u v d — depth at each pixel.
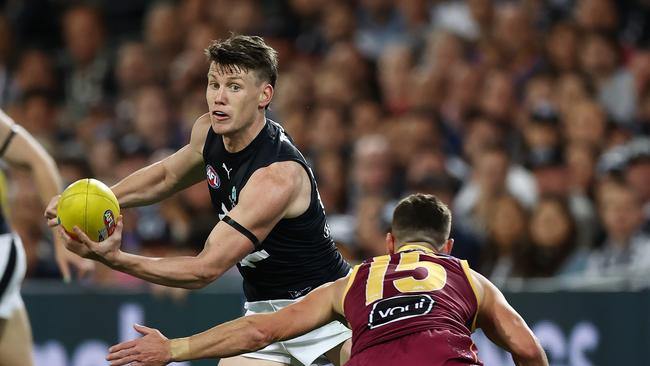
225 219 10.93
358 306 10.59
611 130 22.06
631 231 18.78
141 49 28.50
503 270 19.25
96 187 10.42
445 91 24.31
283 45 27.58
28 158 13.40
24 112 27.39
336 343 12.59
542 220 19.17
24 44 31.84
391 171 22.16
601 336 17.22
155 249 19.80
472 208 20.94
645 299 17.06
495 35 24.95
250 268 12.12
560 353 17.30
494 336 10.83
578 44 23.91
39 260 20.70
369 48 27.02
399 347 10.15
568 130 21.89
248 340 10.52
